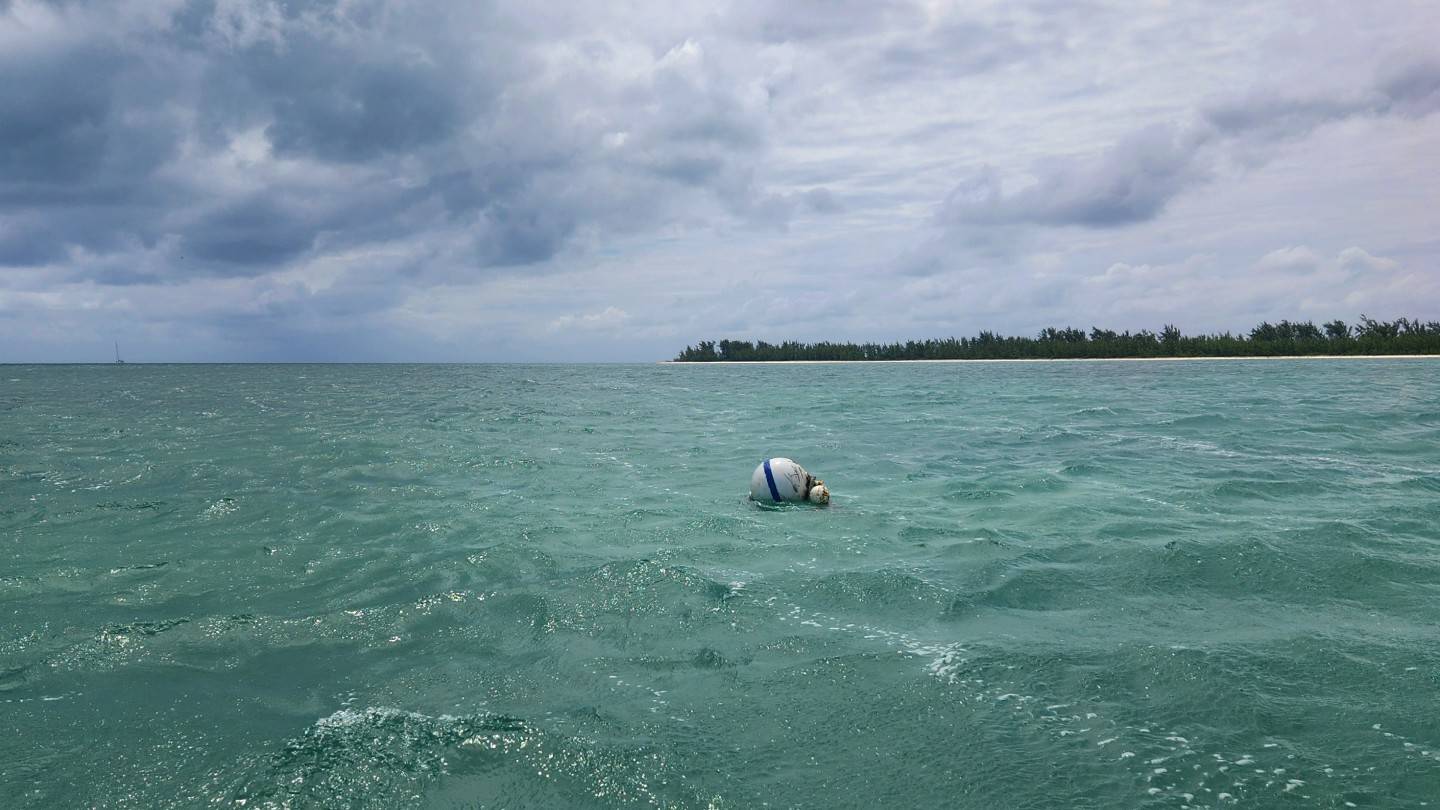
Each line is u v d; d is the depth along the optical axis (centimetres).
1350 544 862
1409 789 402
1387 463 1412
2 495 1237
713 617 669
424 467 1520
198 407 3188
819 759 442
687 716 494
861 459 1592
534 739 462
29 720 497
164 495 1233
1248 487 1202
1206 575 769
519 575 795
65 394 4203
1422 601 690
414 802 404
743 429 2195
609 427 2297
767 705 508
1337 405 2508
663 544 921
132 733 480
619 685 541
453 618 676
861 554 869
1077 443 1747
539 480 1382
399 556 874
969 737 463
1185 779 415
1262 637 611
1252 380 3809
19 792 416
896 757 443
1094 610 682
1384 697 504
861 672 555
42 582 787
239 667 579
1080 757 439
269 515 1088
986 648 596
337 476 1413
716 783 418
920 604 699
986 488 1246
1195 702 502
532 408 3069
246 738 471
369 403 3419
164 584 782
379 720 491
